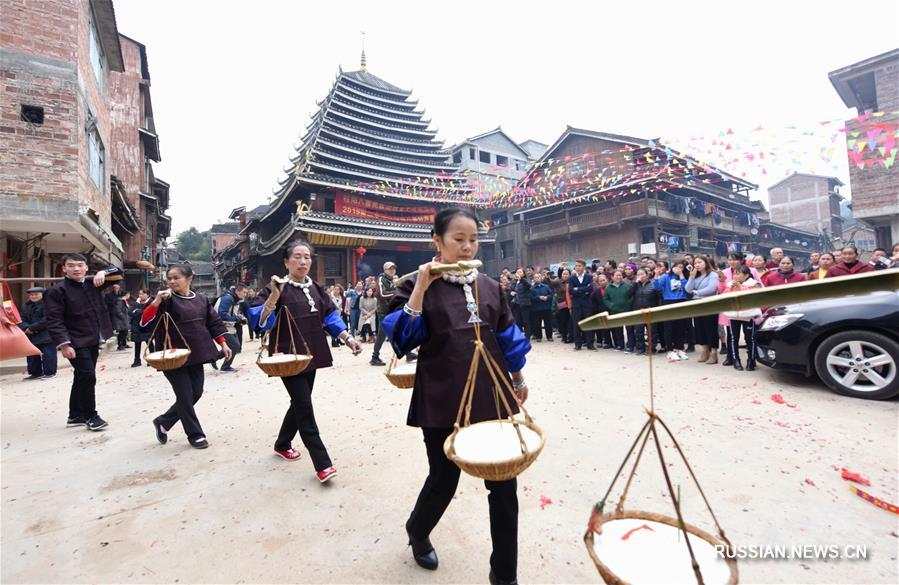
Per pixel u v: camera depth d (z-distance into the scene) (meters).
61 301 3.82
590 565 1.89
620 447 3.12
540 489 2.55
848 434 3.15
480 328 1.68
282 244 23.23
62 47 7.58
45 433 3.91
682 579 1.09
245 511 2.42
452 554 1.99
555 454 3.03
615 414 3.82
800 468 2.68
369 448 3.28
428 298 1.69
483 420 1.61
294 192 23.66
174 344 3.48
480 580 1.82
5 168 7.08
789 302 0.85
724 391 4.37
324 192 23.69
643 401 4.17
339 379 5.79
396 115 30.39
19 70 7.20
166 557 2.03
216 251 45.88
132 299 14.37
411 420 1.72
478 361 1.66
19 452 3.43
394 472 2.85
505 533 1.62
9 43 7.14
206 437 3.67
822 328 4.14
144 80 19.59
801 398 4.01
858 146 6.90
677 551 1.18
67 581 1.88
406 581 1.82
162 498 2.60
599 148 21.39
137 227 16.23
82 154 8.14
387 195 23.95
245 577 1.88
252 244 29.00
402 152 27.94
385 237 23.61
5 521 2.38
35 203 7.29
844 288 0.80
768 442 3.07
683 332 6.58
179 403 3.41
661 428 3.43
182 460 3.18
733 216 25.19
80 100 8.01
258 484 2.75
